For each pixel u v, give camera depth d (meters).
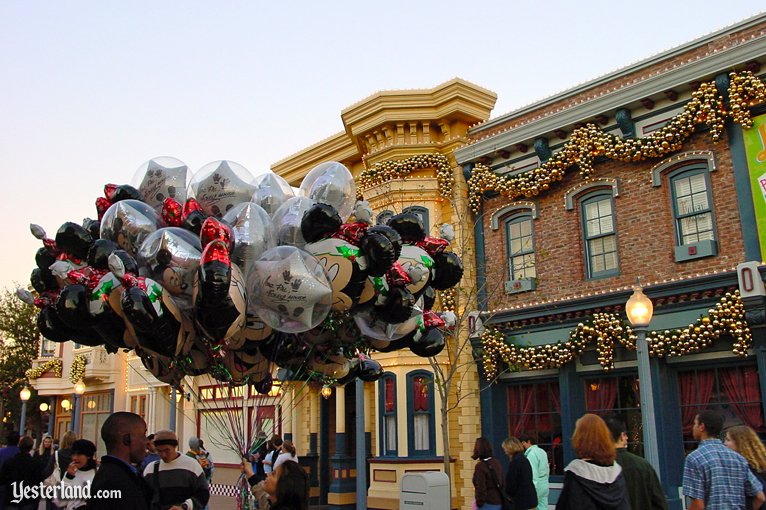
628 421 13.29
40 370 31.36
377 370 7.89
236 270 5.53
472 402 15.60
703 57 12.78
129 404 27.67
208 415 7.09
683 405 12.82
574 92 14.95
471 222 16.61
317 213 5.81
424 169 17.02
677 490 12.38
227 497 22.03
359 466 13.70
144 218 5.93
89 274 5.67
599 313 13.80
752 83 12.05
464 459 15.38
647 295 13.04
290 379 7.12
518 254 15.73
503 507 8.30
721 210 12.50
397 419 15.99
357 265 5.75
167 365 6.58
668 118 13.46
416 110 17.16
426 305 7.26
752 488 5.19
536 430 14.92
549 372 14.76
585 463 4.73
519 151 15.85
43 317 6.26
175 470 6.29
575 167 14.88
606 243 14.29
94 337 6.37
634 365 13.24
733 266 12.20
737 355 11.87
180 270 5.33
